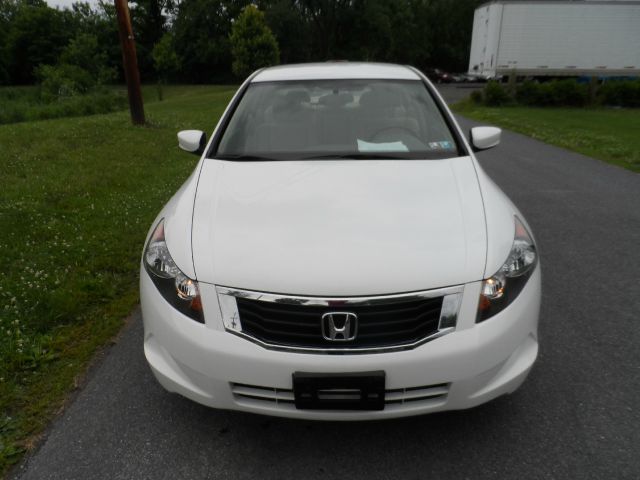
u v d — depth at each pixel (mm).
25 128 10180
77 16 62938
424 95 3277
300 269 1910
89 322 3176
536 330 2137
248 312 1921
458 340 1893
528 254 2182
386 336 1878
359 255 1942
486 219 2174
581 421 2305
